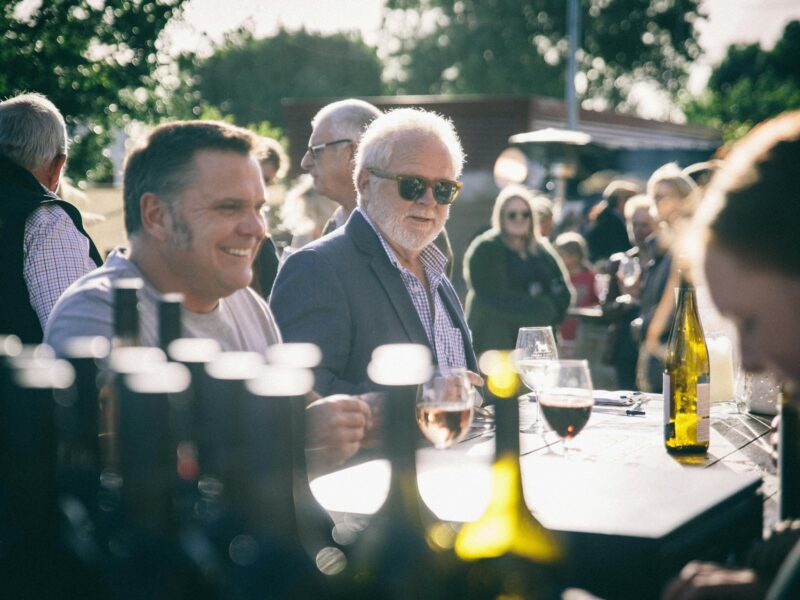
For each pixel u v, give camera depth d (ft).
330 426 7.12
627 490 6.11
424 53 132.57
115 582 3.65
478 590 4.40
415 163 11.21
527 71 127.85
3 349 3.92
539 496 5.94
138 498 3.58
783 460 6.59
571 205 46.55
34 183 12.10
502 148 51.16
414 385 4.29
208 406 3.84
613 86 134.41
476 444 8.75
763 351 4.01
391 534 4.25
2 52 20.63
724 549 5.98
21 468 3.59
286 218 24.13
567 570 5.14
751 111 154.30
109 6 21.53
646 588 5.09
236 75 136.15
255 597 3.77
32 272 11.45
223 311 8.45
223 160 7.59
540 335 10.64
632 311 22.80
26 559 3.67
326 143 15.62
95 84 21.30
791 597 3.94
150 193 7.59
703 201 4.22
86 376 3.95
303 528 4.42
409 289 11.59
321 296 10.78
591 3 131.85
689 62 132.67
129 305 4.75
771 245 3.86
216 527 3.82
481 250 22.30
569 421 8.04
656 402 11.62
